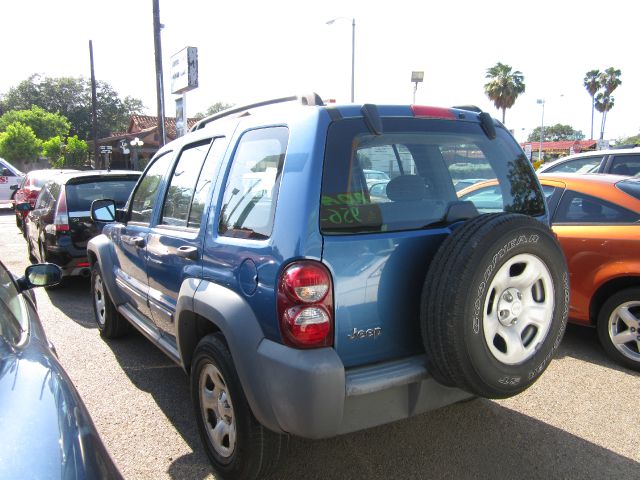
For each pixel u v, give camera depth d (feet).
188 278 10.55
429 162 9.70
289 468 10.31
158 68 49.32
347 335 8.13
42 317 20.83
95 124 107.65
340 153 8.48
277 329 8.02
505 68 159.02
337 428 7.88
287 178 8.45
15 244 39.50
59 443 5.45
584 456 10.66
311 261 7.88
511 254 8.25
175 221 12.07
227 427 9.76
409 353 8.79
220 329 9.12
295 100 9.93
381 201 8.75
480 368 8.09
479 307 7.97
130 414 12.71
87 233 23.53
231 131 10.65
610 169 24.61
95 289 18.45
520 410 12.60
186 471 10.35
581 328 18.65
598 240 15.23
